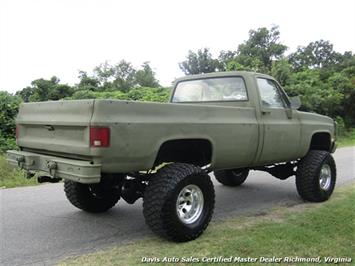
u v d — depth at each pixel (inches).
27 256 157.3
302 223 194.5
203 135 177.8
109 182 193.3
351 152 563.8
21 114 192.7
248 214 219.1
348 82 1061.8
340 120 968.9
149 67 1236.5
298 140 239.3
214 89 232.1
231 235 178.1
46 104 172.2
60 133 164.7
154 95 738.2
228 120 192.1
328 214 209.5
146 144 157.3
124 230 190.4
